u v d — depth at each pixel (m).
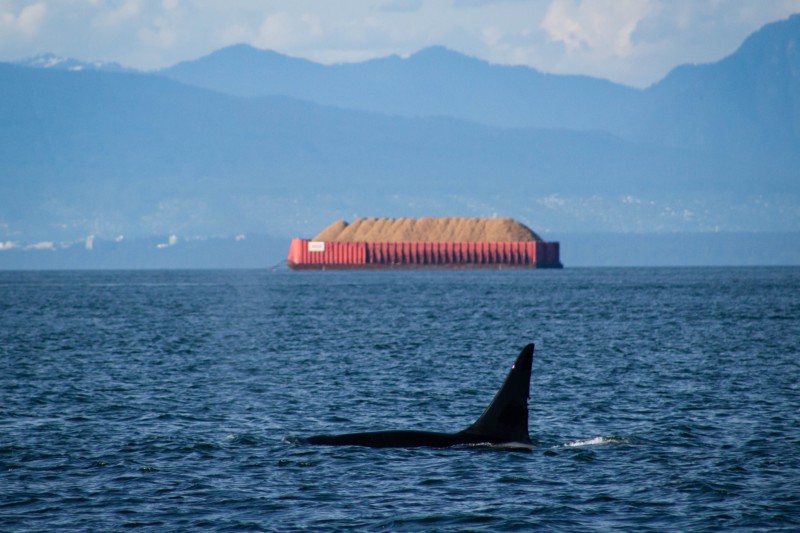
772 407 142.50
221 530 81.38
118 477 98.12
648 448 110.19
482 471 98.62
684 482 95.38
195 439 117.38
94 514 85.69
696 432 121.31
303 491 92.44
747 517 84.38
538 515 85.06
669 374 185.00
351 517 84.62
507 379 110.44
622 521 83.56
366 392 161.75
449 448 107.25
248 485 94.69
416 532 80.88
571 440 117.12
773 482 95.56
